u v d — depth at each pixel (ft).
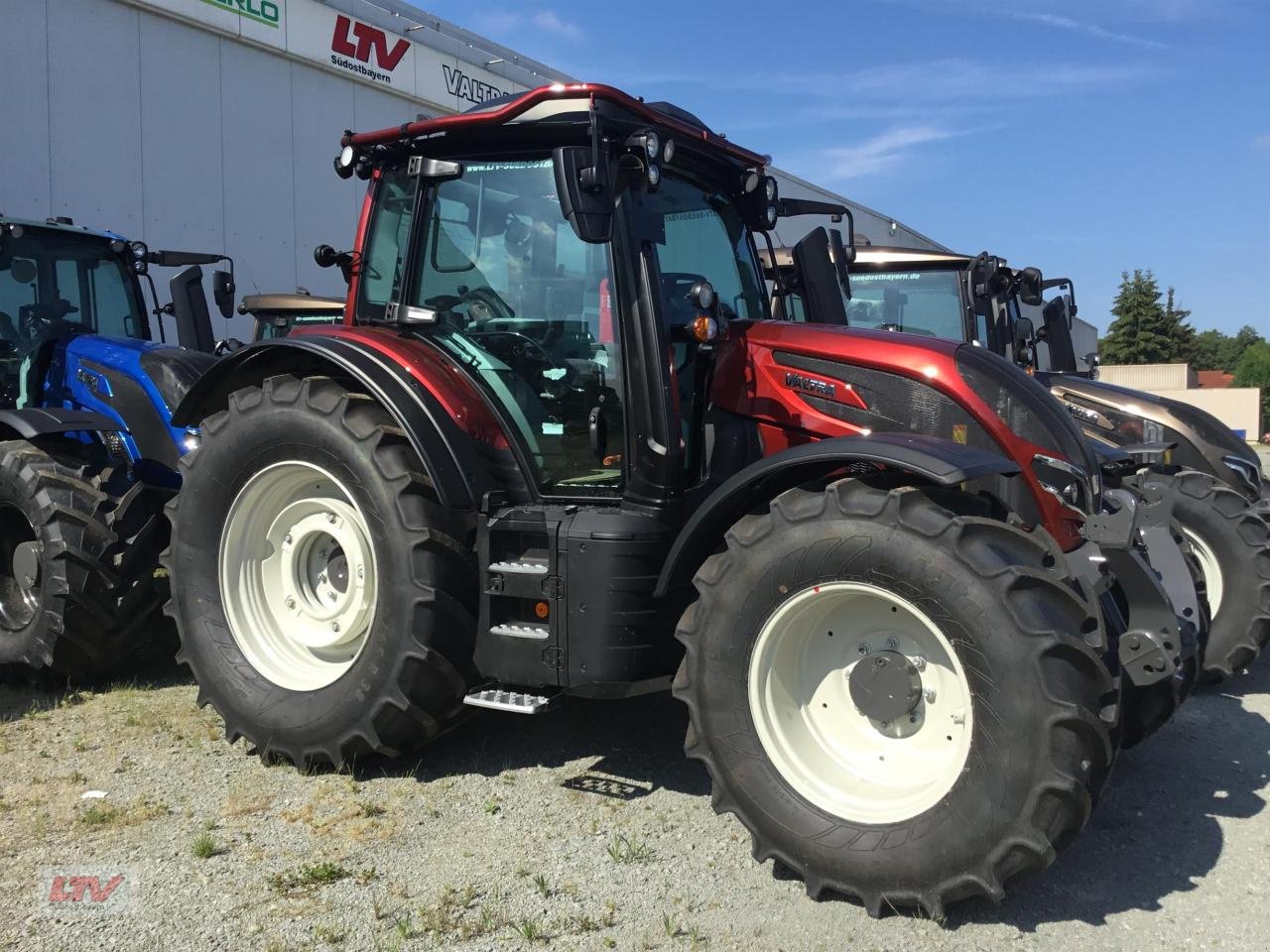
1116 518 9.28
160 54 30.25
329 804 10.21
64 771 10.99
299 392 11.27
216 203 32.17
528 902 8.30
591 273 10.70
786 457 8.99
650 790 10.67
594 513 10.10
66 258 17.17
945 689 8.52
